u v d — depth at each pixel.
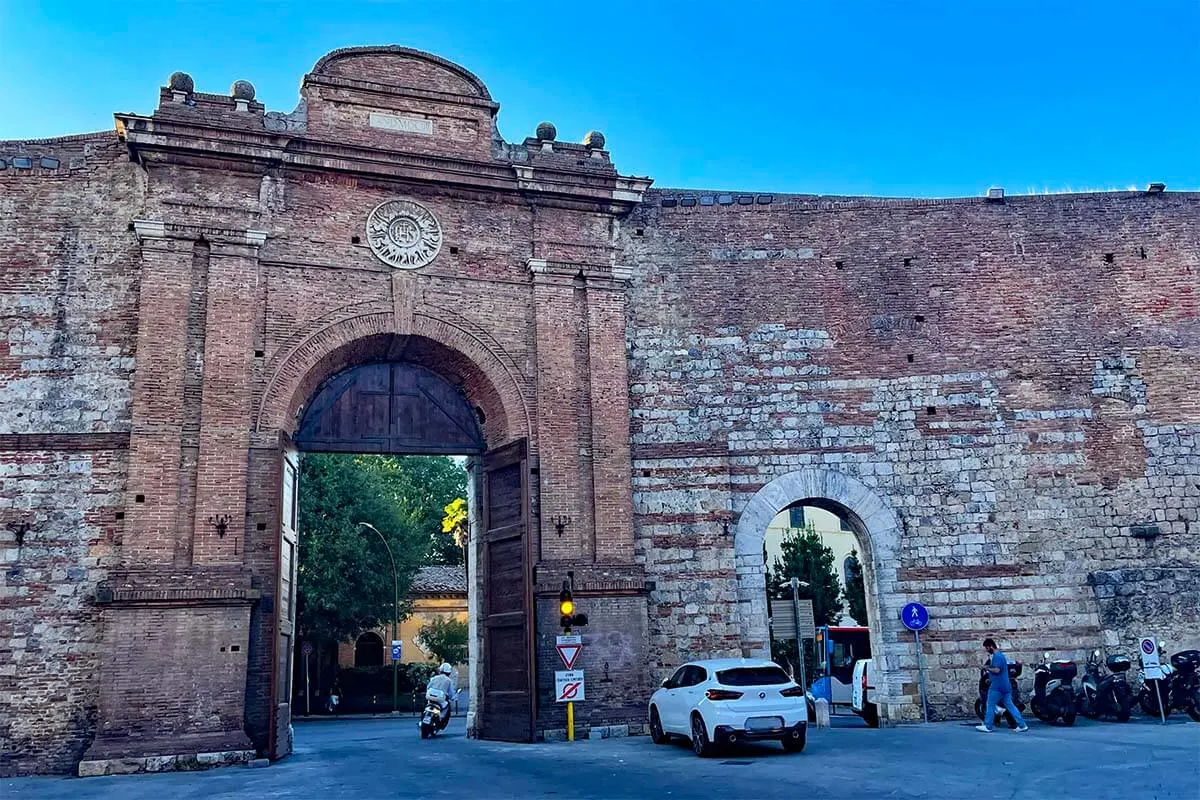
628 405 20.47
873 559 20.17
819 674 32.66
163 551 16.67
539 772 13.26
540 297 20.44
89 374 17.77
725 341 21.17
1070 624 19.83
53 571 16.84
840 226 22.09
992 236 22.14
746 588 19.88
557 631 18.69
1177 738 14.66
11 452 17.23
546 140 21.30
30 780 14.88
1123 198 22.50
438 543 61.34
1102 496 20.55
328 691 44.72
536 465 19.55
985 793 9.88
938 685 19.44
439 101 20.73
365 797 11.31
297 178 19.39
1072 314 21.66
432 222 20.17
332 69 20.19
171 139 18.34
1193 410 21.09
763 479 20.48
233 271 18.41
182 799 11.81
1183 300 21.80
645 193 21.81
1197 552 20.27
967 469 20.67
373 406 20.05
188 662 16.27
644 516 20.00
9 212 18.34
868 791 10.29
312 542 39.09
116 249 18.39
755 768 12.70
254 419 18.03
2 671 16.31
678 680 16.11
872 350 21.33
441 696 25.36
